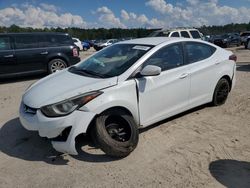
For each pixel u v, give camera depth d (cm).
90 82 396
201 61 518
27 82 960
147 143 429
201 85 516
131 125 397
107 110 383
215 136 448
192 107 511
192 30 1466
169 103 461
